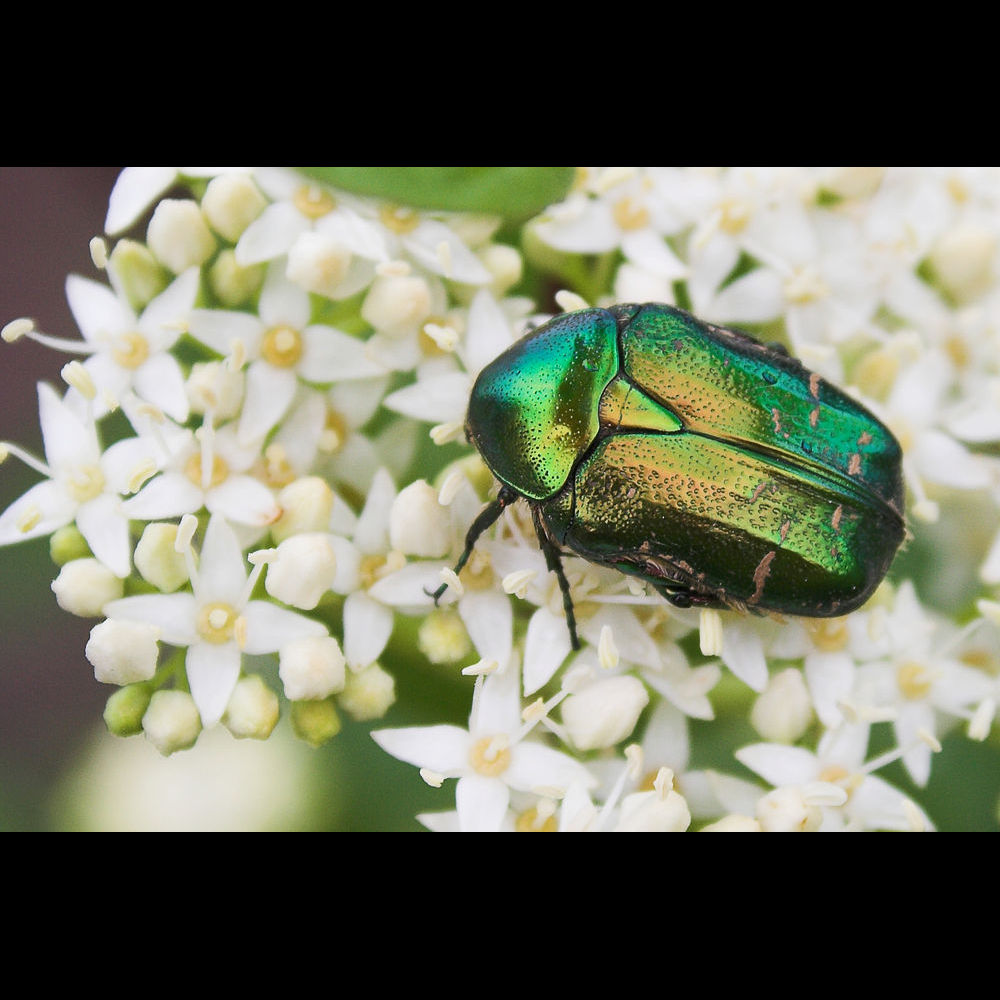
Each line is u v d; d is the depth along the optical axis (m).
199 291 0.18
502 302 0.18
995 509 0.18
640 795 0.17
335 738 0.18
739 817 0.17
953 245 0.18
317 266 0.17
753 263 0.18
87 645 0.17
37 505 0.17
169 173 0.18
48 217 0.19
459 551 0.17
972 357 0.18
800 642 0.17
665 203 0.18
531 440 0.17
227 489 0.17
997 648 0.18
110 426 0.18
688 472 0.17
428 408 0.17
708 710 0.17
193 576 0.17
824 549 0.17
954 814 0.18
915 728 0.18
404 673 0.17
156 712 0.17
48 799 0.19
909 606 0.18
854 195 0.18
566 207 0.18
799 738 0.18
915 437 0.18
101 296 0.18
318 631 0.17
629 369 0.17
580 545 0.17
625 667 0.17
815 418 0.17
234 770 0.18
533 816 0.17
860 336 0.18
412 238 0.18
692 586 0.17
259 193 0.18
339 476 0.18
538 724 0.17
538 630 0.17
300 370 0.18
